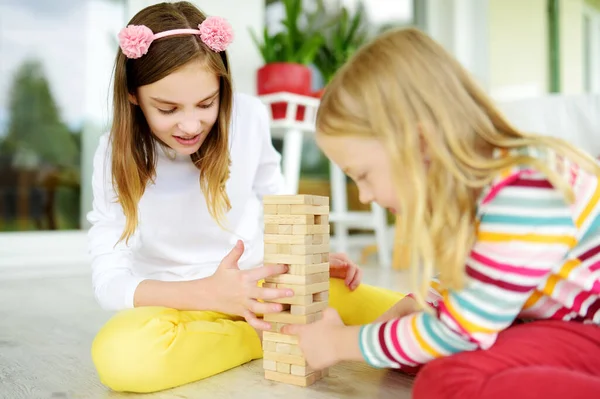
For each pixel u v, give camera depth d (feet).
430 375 2.37
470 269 2.34
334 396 2.89
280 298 3.03
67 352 3.83
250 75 8.53
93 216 3.86
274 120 7.53
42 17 8.93
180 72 3.22
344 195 9.02
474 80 2.48
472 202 2.34
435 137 2.32
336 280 3.91
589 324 2.53
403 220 2.38
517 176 2.29
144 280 3.40
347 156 2.51
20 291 6.42
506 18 11.06
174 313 3.24
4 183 8.91
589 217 2.34
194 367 3.15
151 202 3.93
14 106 8.93
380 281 6.74
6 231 8.79
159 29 3.33
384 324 2.60
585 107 5.17
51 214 9.05
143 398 2.93
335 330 2.76
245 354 3.47
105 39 8.93
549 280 2.55
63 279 7.43
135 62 3.35
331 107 2.53
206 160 3.77
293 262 2.97
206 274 4.07
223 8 8.22
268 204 3.05
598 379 2.15
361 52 2.59
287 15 8.25
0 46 8.79
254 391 2.98
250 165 4.25
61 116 9.03
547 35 11.69
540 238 2.25
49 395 2.99
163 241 4.02
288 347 3.07
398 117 2.35
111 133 3.67
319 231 3.06
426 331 2.42
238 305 3.10
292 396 2.89
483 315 2.29
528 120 5.22
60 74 9.00
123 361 2.93
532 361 2.35
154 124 3.43
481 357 2.36
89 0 8.94
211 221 4.09
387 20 10.88
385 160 2.44
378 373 3.28
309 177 10.28
